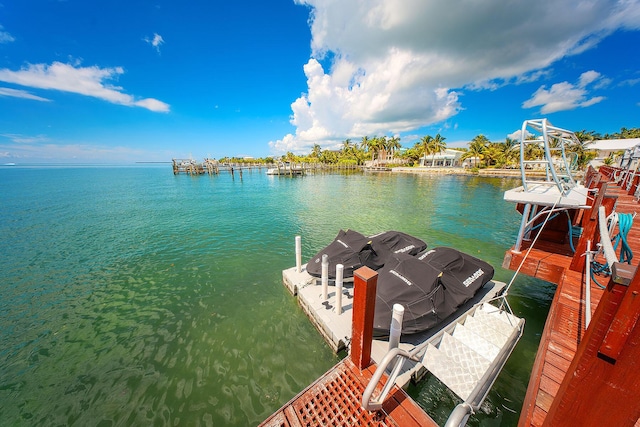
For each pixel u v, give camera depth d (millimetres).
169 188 31672
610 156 38500
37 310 6078
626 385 1198
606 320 1225
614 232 5930
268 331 5270
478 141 55844
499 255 9422
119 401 3848
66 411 3699
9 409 3730
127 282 7395
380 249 6809
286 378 4223
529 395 2539
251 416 3633
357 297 2975
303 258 9125
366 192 26703
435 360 3729
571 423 1431
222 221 14367
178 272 7996
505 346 3670
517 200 4902
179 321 5637
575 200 4355
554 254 5262
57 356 4688
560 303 3629
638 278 1068
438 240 11117
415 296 4336
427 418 2598
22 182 41375
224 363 4516
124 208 18141
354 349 3215
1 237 11578
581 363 1345
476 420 3414
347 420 2664
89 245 10469
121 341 5051
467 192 26203
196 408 3746
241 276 7676
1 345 4965
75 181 43688
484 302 5012
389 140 74625
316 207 18391
